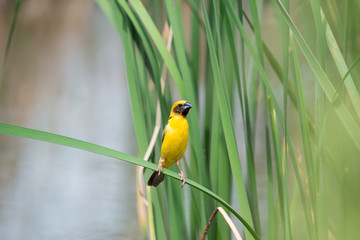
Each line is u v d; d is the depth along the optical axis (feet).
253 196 25.98
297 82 22.65
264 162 72.59
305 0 24.22
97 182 69.21
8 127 18.57
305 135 22.38
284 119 22.54
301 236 24.91
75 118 109.29
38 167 76.48
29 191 65.05
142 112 26.04
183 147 30.42
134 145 87.81
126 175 73.31
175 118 30.27
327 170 22.53
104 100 131.54
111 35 228.02
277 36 27.37
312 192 21.98
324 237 21.63
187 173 27.55
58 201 62.08
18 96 129.59
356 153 20.18
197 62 27.63
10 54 184.44
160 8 28.35
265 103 24.71
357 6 22.20
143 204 28.71
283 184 23.57
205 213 25.59
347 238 19.67
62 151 88.07
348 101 23.22
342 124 20.94
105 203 61.62
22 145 90.94
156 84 26.37
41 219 56.95
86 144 19.66
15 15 25.39
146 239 28.81
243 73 25.00
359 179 19.71
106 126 103.30
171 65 25.32
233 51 25.22
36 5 231.09
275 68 26.40
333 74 24.11
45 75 159.02
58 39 213.46
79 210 58.29
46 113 113.09
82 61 182.09
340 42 24.35
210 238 26.63
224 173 26.30
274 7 24.94
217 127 25.85
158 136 27.99
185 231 27.22
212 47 23.24
